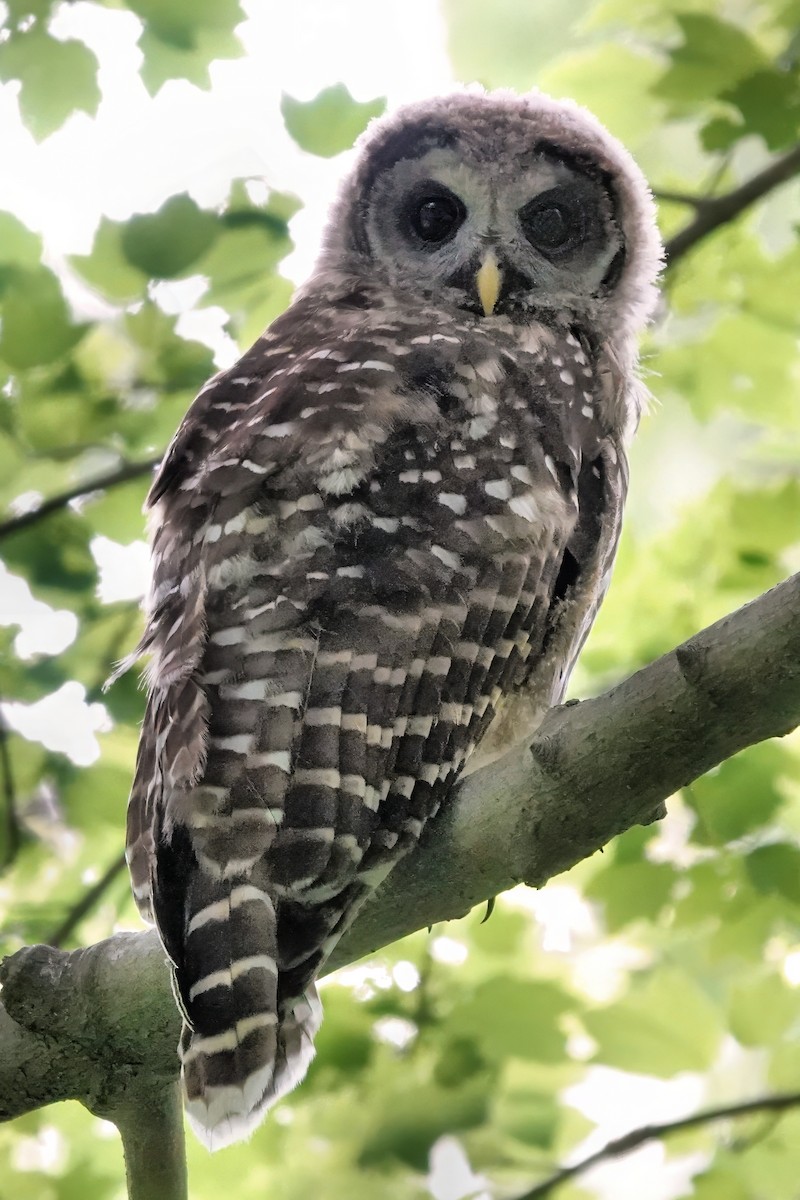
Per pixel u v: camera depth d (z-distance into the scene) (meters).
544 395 7.43
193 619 6.09
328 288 8.66
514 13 11.73
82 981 6.22
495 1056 9.67
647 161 11.73
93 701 10.12
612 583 11.39
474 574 6.43
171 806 5.69
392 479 6.51
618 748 5.64
